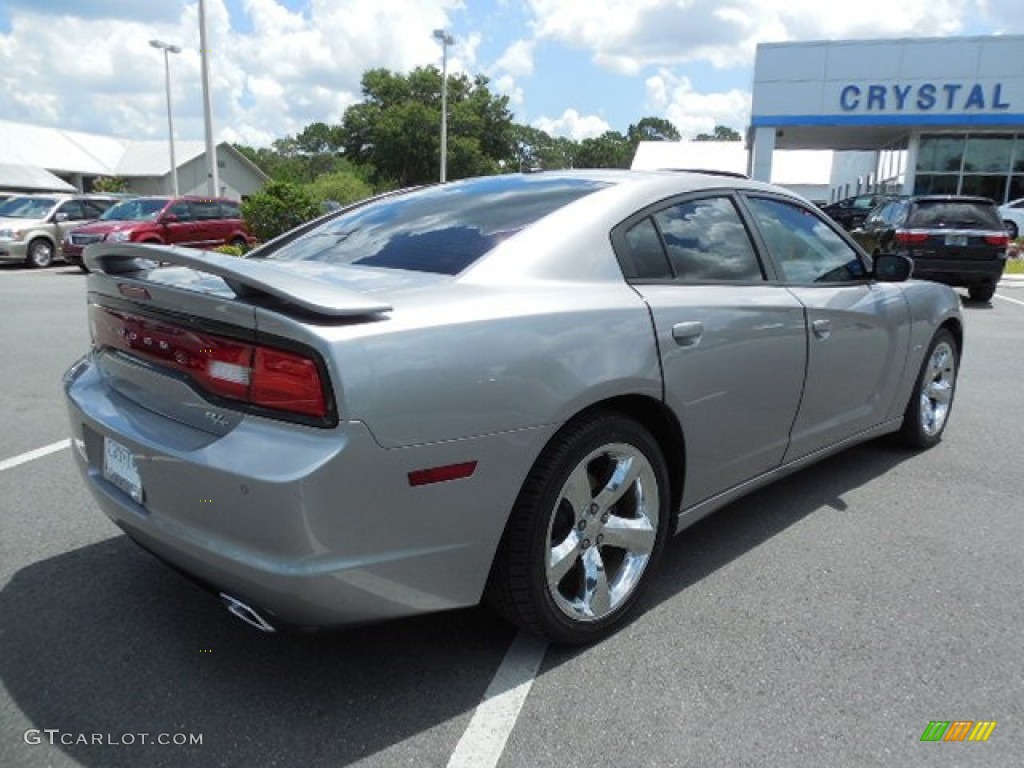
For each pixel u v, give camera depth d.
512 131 82.94
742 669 2.67
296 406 2.12
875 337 4.07
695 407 2.98
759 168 25.12
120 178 57.44
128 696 2.51
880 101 23.84
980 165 25.27
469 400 2.29
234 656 2.73
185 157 58.72
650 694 2.54
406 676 2.62
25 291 13.59
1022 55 22.61
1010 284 15.59
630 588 2.89
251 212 19.95
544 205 3.03
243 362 2.21
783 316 3.37
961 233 11.98
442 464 2.26
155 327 2.47
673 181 3.28
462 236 2.91
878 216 15.50
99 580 3.24
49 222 19.08
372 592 2.23
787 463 3.68
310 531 2.09
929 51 23.20
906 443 4.86
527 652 2.77
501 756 2.26
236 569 2.19
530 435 2.43
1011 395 6.41
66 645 2.78
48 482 4.35
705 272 3.19
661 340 2.81
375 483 2.15
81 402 2.74
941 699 2.51
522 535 2.49
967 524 3.84
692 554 3.52
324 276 2.66
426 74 79.06
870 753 2.28
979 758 2.26
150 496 2.41
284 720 2.40
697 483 3.14
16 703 2.47
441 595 2.37
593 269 2.80
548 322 2.51
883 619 2.98
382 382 2.14
